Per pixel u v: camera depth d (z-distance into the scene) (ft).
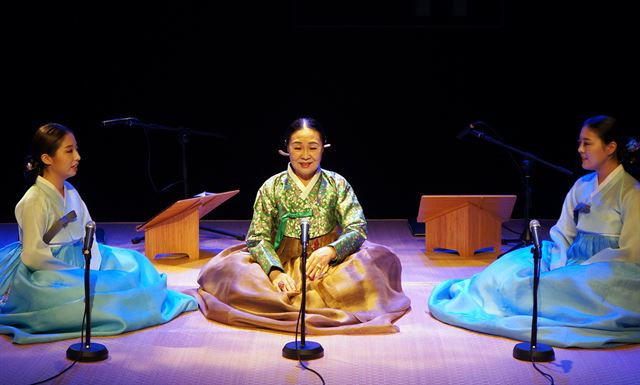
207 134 21.21
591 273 12.64
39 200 13.12
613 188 13.34
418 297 15.21
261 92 24.04
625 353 11.78
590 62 23.17
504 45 23.41
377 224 23.72
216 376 10.99
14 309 12.95
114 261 14.33
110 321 12.69
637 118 23.09
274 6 23.52
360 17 23.47
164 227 18.85
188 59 23.81
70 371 11.12
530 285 13.00
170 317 13.58
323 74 23.91
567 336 12.08
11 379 10.82
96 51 23.68
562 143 23.77
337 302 13.46
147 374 11.05
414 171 24.36
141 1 23.48
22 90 23.73
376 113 24.08
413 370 11.21
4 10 23.27
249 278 13.64
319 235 14.47
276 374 11.05
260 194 14.71
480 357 11.71
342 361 11.57
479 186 24.32
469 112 23.91
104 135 24.20
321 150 14.34
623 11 22.74
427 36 23.56
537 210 24.47
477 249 19.12
